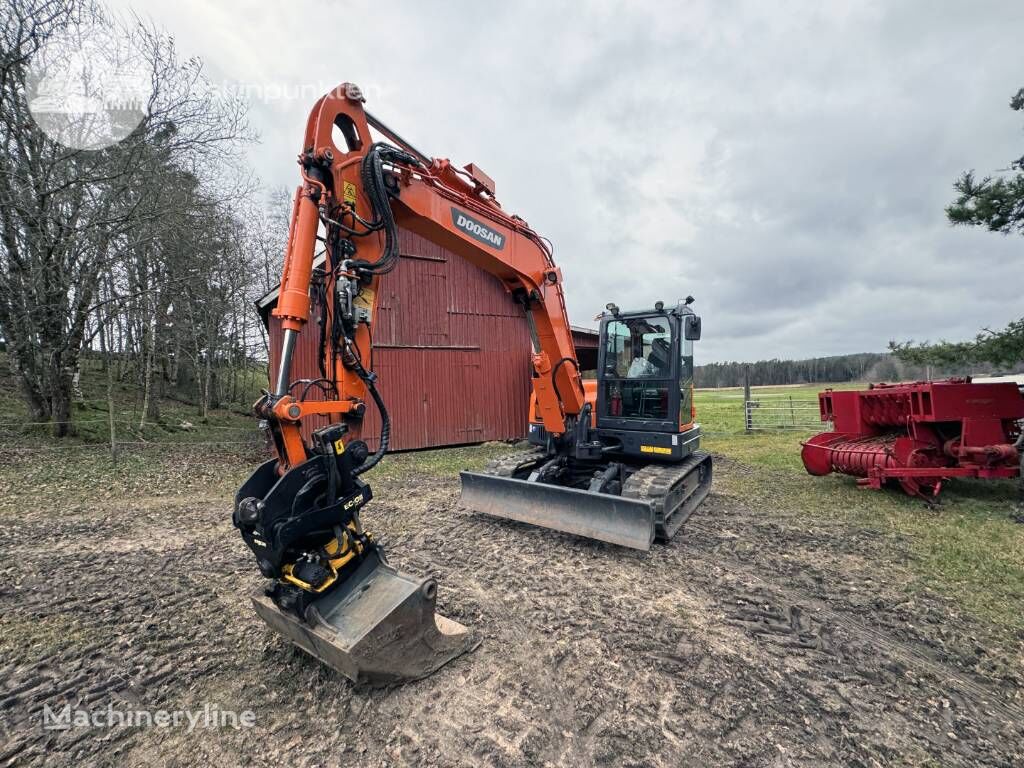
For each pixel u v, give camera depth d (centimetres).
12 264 1011
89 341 1141
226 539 568
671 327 578
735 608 395
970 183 746
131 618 384
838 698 288
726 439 1394
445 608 393
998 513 637
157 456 1014
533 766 238
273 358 1141
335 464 298
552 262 569
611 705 280
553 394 579
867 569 470
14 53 916
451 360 1357
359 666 266
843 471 783
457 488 833
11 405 1280
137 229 1073
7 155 969
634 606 396
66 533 581
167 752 249
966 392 670
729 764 239
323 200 342
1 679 307
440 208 436
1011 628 365
